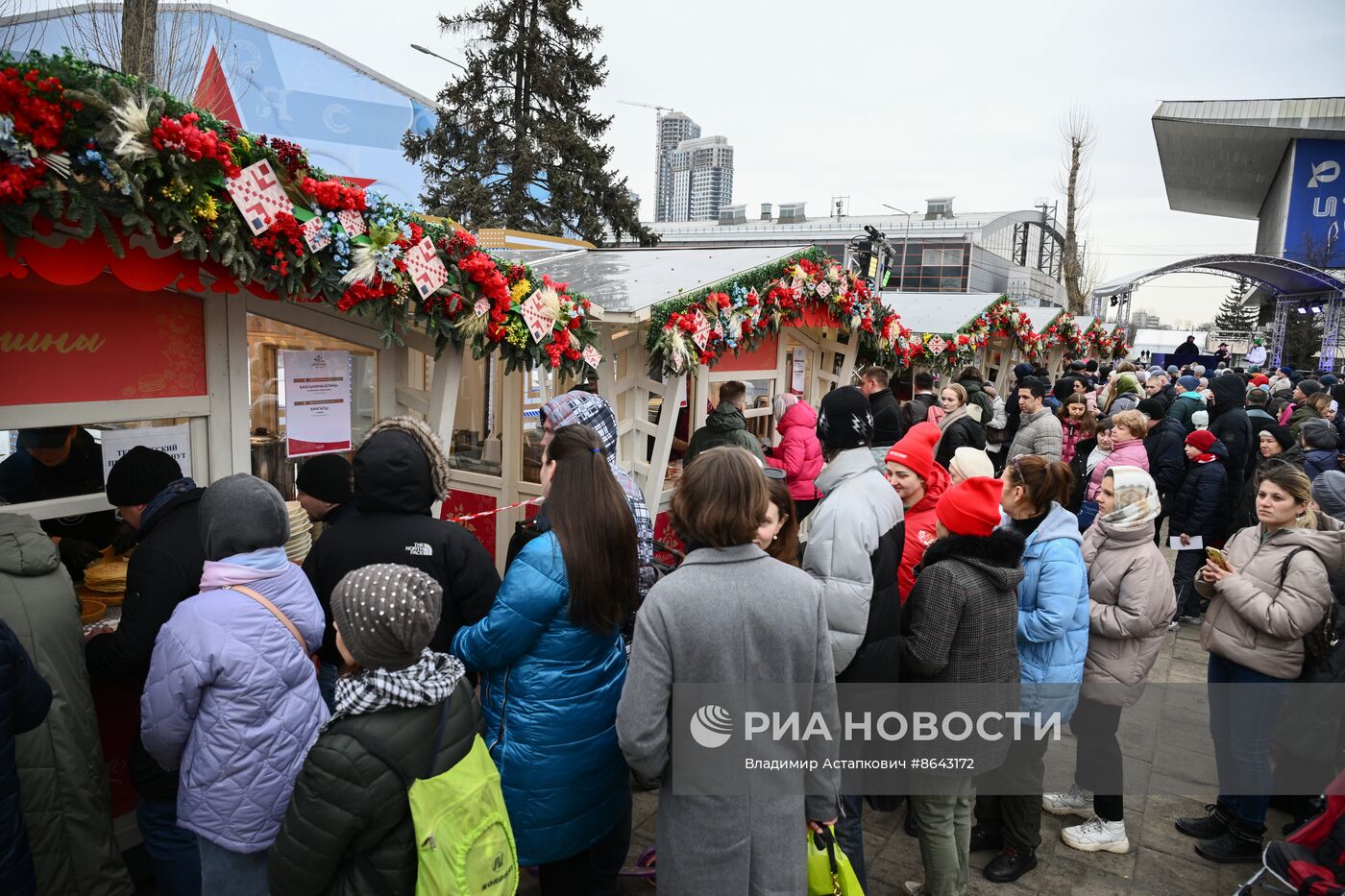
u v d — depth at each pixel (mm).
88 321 2709
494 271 3322
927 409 7512
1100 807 3330
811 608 2031
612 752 2375
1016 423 8750
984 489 2617
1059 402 8531
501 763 2264
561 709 2252
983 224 46844
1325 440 5559
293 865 1626
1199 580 3238
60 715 2146
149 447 2963
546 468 2422
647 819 3416
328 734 1661
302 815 1620
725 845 1970
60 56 1979
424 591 1736
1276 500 3102
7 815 1885
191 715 1967
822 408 2936
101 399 2762
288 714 2035
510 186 17781
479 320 3322
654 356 4488
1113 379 9688
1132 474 3113
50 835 2141
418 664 1744
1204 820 3438
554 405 3000
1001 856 3174
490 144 17875
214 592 2014
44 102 1904
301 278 2680
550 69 17953
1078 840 3332
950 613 2572
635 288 4641
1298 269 20125
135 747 2316
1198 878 3166
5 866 1883
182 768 2014
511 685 2277
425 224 3088
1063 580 2955
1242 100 24516
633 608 2361
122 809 2830
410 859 1677
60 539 2857
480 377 5457
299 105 20891
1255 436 7758
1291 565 2998
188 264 2598
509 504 5352
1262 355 20953
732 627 1940
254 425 3314
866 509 2697
